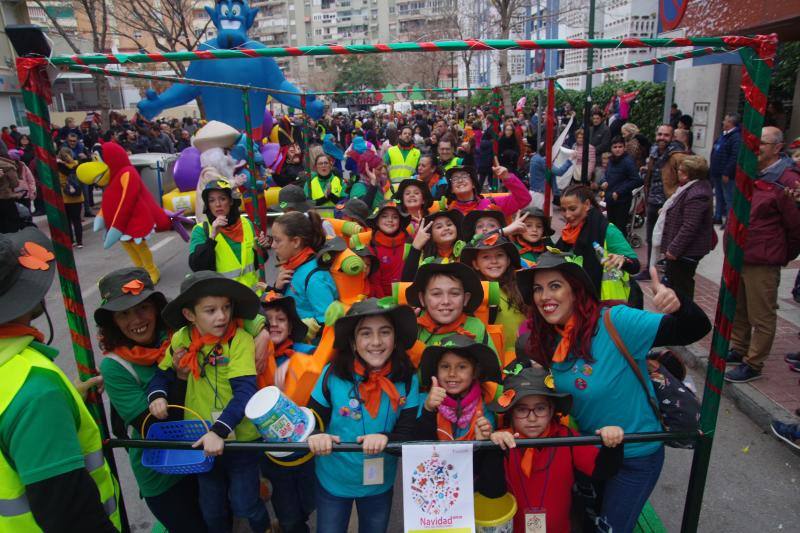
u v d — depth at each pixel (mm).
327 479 2846
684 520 2693
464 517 2492
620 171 8766
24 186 11336
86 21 35375
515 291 3953
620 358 2637
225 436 2602
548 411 2725
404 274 4574
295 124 18625
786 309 6520
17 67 2275
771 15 7828
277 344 3307
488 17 26656
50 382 1839
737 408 4902
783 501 3811
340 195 8852
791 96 10750
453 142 9219
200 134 9789
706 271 8219
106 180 8484
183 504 3137
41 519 1771
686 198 5816
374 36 96625
